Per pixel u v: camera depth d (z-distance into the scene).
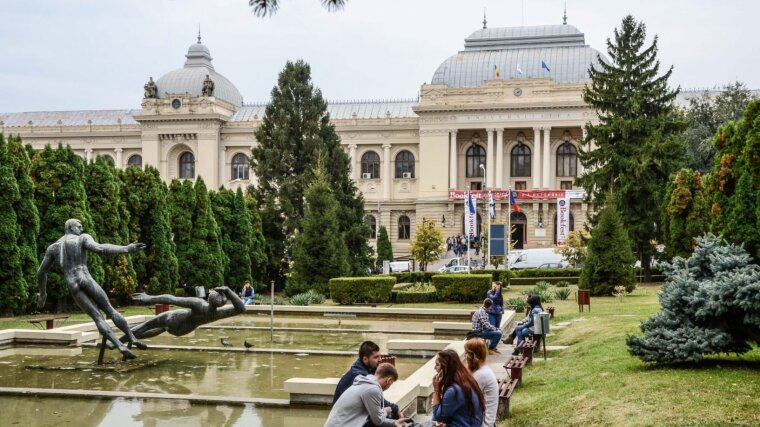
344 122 110.31
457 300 49.72
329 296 52.88
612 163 67.06
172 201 56.06
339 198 68.31
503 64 106.94
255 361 24.20
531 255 80.88
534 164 100.44
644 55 70.38
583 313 38.03
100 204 47.12
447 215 102.69
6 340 27.02
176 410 17.09
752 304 16.95
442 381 11.02
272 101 73.19
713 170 44.00
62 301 43.44
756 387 15.89
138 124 115.19
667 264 19.88
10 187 39.94
